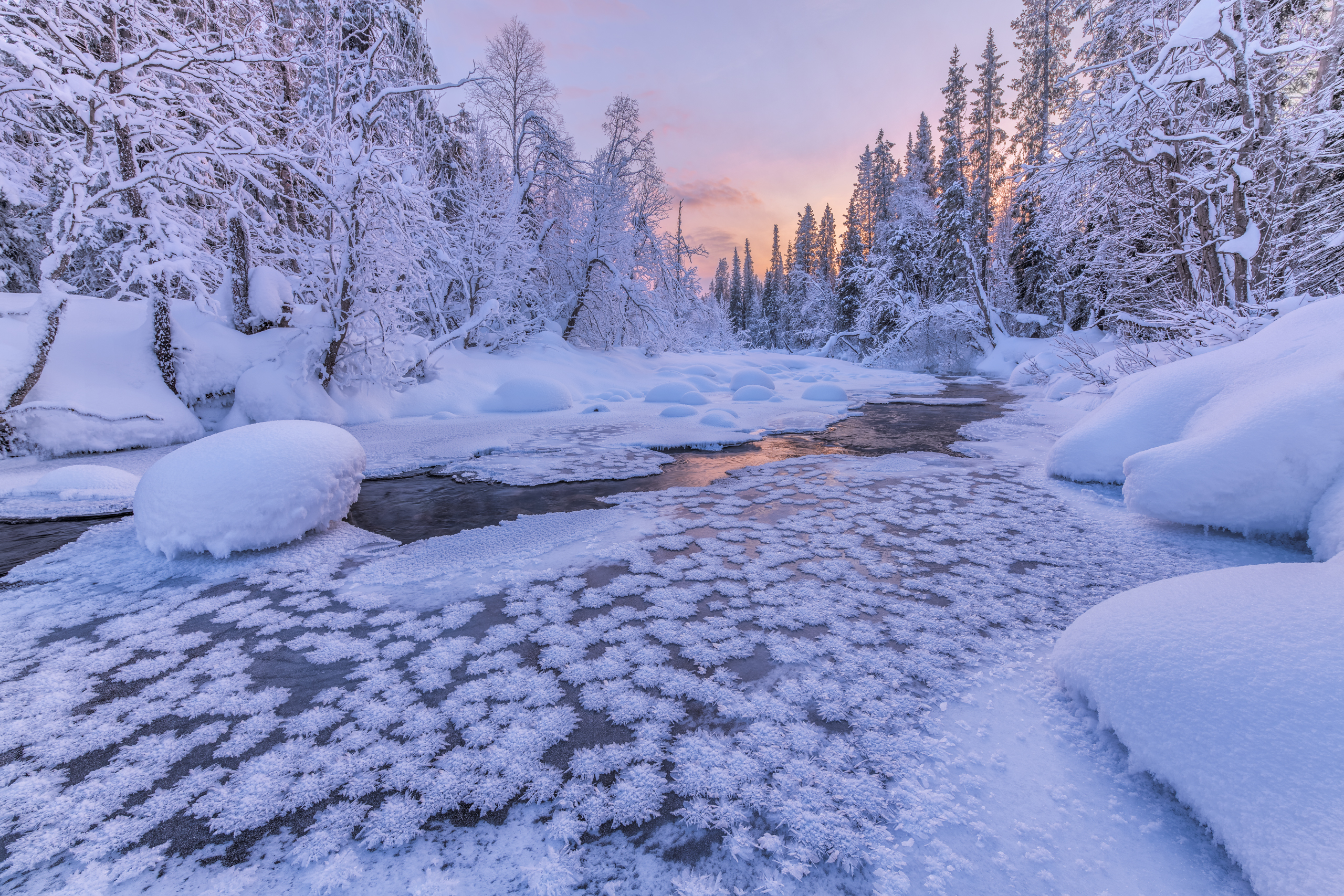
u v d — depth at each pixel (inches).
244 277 391.9
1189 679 69.4
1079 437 231.1
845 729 79.8
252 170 370.9
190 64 321.4
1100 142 341.4
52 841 61.9
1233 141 308.3
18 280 341.4
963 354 1011.3
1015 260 969.5
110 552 157.2
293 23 403.5
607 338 806.5
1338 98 326.3
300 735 80.4
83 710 87.0
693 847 60.4
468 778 71.0
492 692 90.4
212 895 55.4
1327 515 129.7
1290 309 254.2
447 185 524.4
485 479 249.4
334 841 61.7
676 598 126.2
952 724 80.7
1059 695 86.7
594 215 733.3
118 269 432.1
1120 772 70.1
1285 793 55.8
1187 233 396.8
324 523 171.5
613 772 71.7
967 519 184.5
